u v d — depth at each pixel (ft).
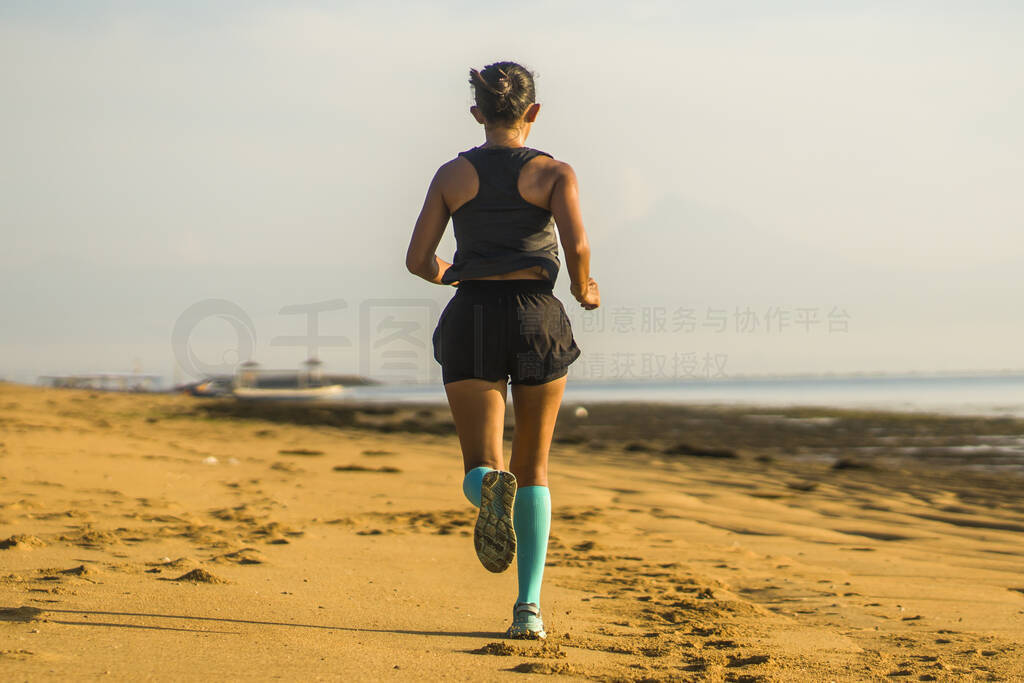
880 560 47.83
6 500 48.44
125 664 18.53
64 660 18.54
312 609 27.27
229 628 23.36
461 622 26.76
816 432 205.87
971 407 349.20
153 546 37.76
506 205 22.85
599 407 391.45
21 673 17.26
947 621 31.30
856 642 27.17
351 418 237.86
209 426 164.04
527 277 22.97
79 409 182.19
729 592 36.58
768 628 28.86
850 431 208.03
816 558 48.11
